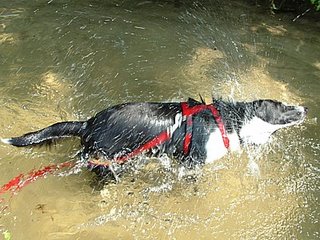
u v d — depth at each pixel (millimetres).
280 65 3047
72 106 2648
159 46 3156
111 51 3076
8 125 2484
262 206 2230
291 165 2418
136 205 2207
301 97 2797
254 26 3424
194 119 2184
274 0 3654
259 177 2359
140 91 2791
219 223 2150
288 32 3375
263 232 2117
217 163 2400
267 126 2238
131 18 3430
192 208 2213
